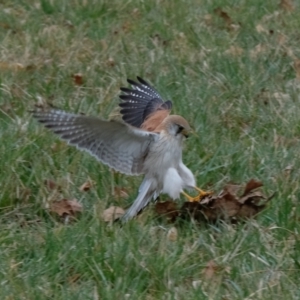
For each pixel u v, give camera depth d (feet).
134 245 32.65
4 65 50.55
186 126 34.60
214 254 33.06
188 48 54.03
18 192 37.40
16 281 31.04
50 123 32.99
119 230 33.88
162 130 34.53
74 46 53.72
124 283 30.68
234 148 41.01
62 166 39.27
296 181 38.19
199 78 49.47
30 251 33.06
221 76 49.11
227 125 44.21
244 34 56.29
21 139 40.93
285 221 35.29
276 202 36.45
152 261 31.89
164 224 35.45
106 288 30.42
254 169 39.68
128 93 39.24
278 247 33.76
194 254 32.86
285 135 43.27
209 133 42.83
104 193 37.40
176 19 58.59
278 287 31.01
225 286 31.37
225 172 39.50
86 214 35.73
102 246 32.53
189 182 35.55
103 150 34.01
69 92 47.67
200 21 58.54
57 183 38.09
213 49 53.47
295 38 55.88
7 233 34.30
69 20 58.90
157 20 58.39
